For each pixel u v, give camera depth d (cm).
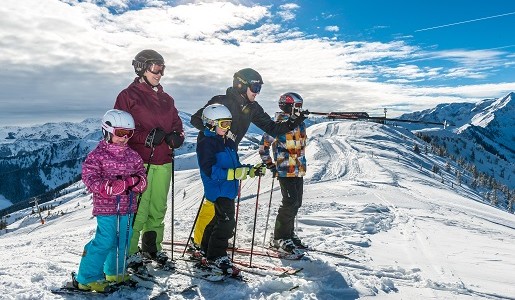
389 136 13875
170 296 434
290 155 634
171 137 493
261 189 3669
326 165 6041
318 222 935
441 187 4938
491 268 614
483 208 2541
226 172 496
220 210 508
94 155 424
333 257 627
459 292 495
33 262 567
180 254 591
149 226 530
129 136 432
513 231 1224
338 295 465
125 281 452
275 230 643
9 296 414
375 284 503
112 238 434
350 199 1700
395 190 2448
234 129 573
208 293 446
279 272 525
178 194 7100
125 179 416
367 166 5912
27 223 8612
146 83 512
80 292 430
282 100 614
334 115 599
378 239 800
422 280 541
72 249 659
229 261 501
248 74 565
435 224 1063
